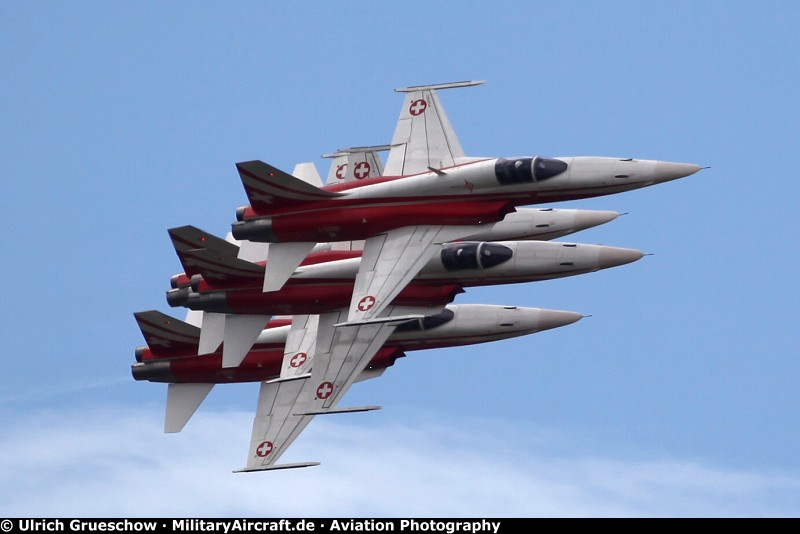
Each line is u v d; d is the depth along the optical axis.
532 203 193.75
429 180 195.12
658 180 189.38
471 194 193.50
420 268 191.25
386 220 196.50
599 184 189.62
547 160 191.38
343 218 197.50
